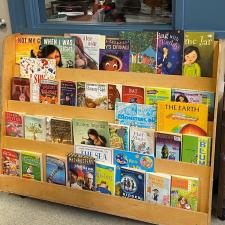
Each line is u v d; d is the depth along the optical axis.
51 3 2.29
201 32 1.75
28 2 2.23
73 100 2.01
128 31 1.96
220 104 1.93
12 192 2.23
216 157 2.07
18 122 2.13
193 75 1.79
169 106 1.79
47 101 2.07
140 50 1.86
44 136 2.09
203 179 1.80
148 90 1.84
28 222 2.03
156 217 1.92
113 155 1.95
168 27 2.00
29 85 2.09
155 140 1.85
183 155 1.81
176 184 1.83
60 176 2.08
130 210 1.96
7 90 2.14
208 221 1.81
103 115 1.96
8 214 2.11
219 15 1.86
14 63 2.13
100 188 2.00
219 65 1.67
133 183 1.92
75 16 2.26
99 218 2.06
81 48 1.97
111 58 1.93
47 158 2.09
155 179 1.87
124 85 1.89
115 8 2.15
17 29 2.33
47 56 2.05
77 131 2.00
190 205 1.83
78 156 2.00
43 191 2.14
